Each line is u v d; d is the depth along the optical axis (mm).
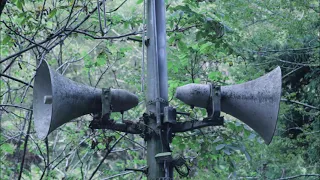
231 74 12500
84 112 5090
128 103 5148
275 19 11680
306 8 11648
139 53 17969
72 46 14867
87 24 10797
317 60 12422
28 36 9445
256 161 12820
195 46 9891
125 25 9516
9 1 8438
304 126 12977
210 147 9164
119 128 5141
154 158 5113
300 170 13453
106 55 10109
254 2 11195
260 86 5199
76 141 11438
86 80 16719
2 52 10523
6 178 11609
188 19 8922
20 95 12555
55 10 8117
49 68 4824
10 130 13195
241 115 5242
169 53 9844
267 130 5180
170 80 10414
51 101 5000
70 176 11586
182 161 5098
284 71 13664
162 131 5141
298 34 12117
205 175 11195
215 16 10281
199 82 10703
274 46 13055
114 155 18031
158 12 5523
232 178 12289
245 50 12289
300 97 13922
